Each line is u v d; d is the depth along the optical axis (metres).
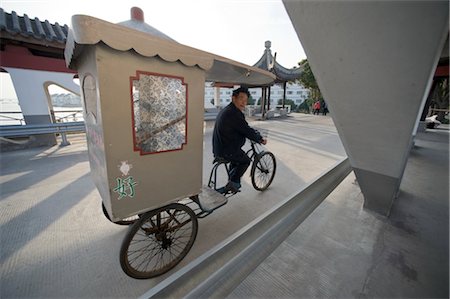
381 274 1.46
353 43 1.11
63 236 1.85
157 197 1.36
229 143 2.14
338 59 1.24
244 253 1.34
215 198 1.97
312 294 1.32
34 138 4.66
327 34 1.16
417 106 1.15
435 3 0.78
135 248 1.74
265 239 1.50
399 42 0.96
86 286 1.40
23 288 1.37
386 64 1.08
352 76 1.27
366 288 1.36
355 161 1.92
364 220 2.10
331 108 1.61
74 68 1.47
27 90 4.44
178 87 1.29
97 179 1.43
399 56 1.01
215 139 2.21
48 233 1.88
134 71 1.09
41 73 4.52
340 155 4.52
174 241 1.80
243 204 2.47
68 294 1.34
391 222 2.06
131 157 1.18
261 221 1.50
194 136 1.46
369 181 2.02
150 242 1.81
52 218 2.10
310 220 2.09
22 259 1.59
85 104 1.41
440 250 1.70
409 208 2.32
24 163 3.63
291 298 1.29
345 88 1.37
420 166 3.70
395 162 1.63
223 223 2.10
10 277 1.44
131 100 1.12
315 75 1.46
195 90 1.38
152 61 1.15
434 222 2.07
